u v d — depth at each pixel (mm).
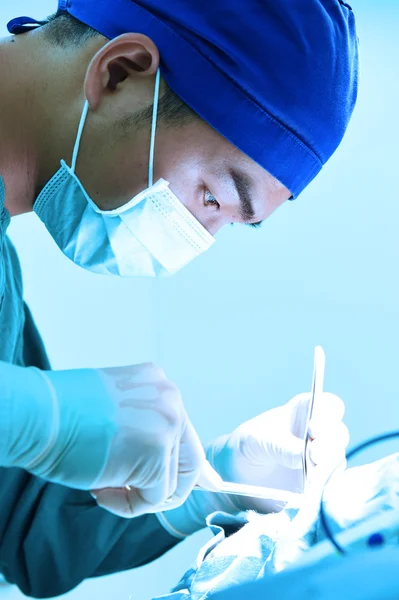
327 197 2295
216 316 2236
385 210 2262
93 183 1181
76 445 926
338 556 514
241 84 1106
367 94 2365
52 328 2232
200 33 1103
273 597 440
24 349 1499
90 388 979
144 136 1137
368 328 2141
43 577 1416
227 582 928
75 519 1429
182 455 1095
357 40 1239
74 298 2289
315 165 1191
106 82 1134
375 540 629
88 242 1257
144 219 1188
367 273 2207
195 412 2104
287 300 2221
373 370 2084
